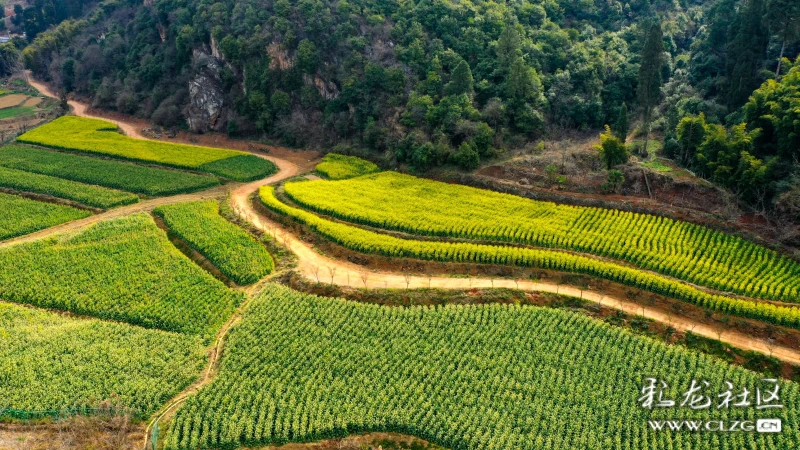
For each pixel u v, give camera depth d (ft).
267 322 160.56
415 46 301.63
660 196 213.87
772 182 192.03
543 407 131.54
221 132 347.97
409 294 171.53
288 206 235.20
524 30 316.40
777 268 171.63
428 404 132.67
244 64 340.59
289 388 138.00
